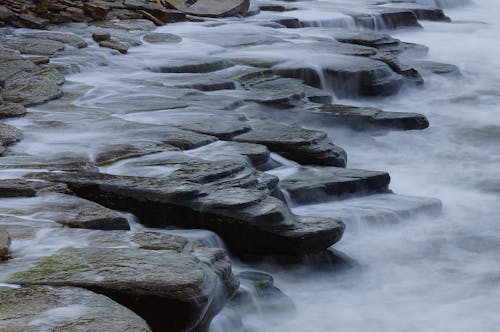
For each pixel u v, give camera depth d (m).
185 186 10.23
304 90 16.30
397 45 20.41
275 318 9.43
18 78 15.02
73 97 14.70
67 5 20.20
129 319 6.84
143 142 12.16
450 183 13.70
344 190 12.04
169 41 18.78
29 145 12.01
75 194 10.35
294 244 10.07
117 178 10.47
